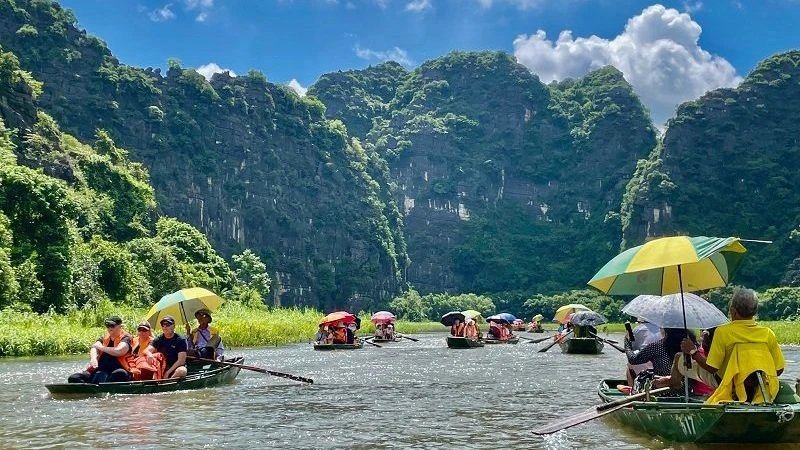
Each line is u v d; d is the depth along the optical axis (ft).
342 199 579.48
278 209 531.91
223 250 491.31
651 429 39.29
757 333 35.99
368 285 560.20
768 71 597.52
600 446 38.73
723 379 36.42
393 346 165.17
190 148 486.79
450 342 155.74
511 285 644.27
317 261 542.98
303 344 165.37
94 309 173.17
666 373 47.01
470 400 60.34
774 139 574.97
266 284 429.79
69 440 40.91
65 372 84.43
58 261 191.01
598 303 494.18
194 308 75.46
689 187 561.02
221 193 499.92
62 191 201.36
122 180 331.98
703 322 42.91
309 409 54.08
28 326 130.11
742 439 35.17
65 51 452.76
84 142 435.53
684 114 589.32
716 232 541.75
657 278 45.11
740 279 492.13
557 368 96.22
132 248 267.80
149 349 62.75
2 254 163.63
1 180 189.16
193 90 513.86
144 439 41.32
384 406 56.24
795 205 538.88
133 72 483.51
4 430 43.93
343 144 611.06
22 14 445.78
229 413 51.47
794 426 33.88
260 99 553.23
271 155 538.88
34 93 310.04
